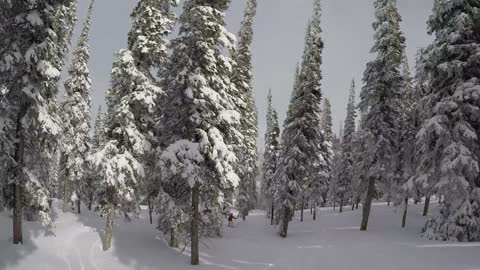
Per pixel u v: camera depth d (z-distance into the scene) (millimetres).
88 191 39625
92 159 20031
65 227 24766
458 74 20531
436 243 20281
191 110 18453
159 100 21156
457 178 19672
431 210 40094
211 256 21000
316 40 33219
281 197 33812
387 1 30203
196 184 18750
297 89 33969
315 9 33312
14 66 17641
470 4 21438
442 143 20891
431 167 22250
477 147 20500
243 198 49188
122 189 19844
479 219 20156
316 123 34000
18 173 18078
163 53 21422
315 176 45594
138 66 21391
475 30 21422
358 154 33281
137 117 21484
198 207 21172
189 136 19078
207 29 18469
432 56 21594
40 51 17484
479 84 20156
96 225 28000
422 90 26266
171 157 17594
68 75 35281
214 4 19375
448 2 21297
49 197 19531
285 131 34812
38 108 18031
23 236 19812
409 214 38281
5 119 17469
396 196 31953
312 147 33875
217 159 18344
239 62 31453
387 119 30453
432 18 22234
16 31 17578
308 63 33125
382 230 30125
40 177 19969
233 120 19219
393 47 29594
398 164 32719
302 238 31344
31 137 19156
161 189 22141
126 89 21125
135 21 21281
